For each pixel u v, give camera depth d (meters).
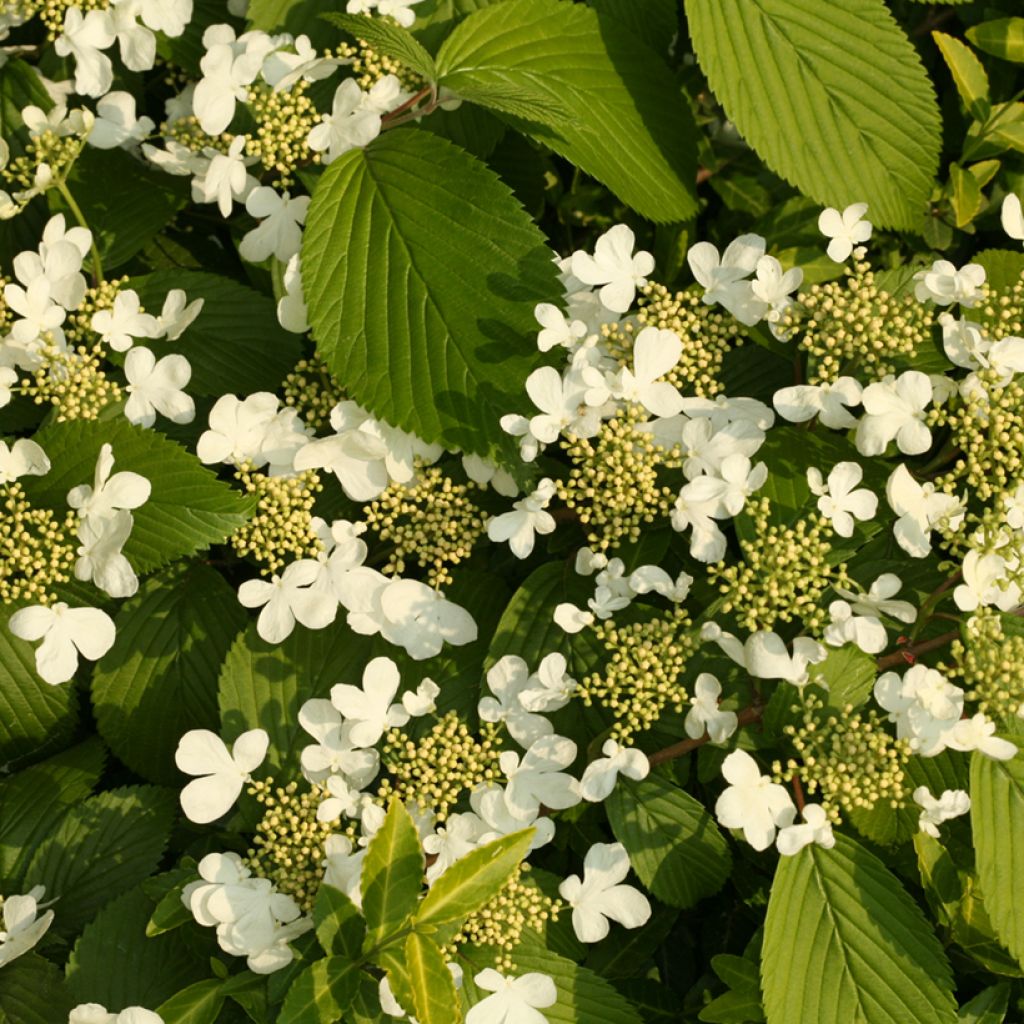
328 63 0.56
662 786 0.54
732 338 0.60
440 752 0.53
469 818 0.53
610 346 0.55
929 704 0.51
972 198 0.60
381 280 0.55
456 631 0.55
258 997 0.51
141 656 0.57
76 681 0.58
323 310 0.55
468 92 0.56
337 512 0.58
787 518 0.54
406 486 0.56
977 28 0.61
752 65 0.58
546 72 0.58
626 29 0.59
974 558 0.52
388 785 0.53
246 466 0.55
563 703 0.54
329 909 0.50
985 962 0.53
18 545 0.55
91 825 0.56
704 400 0.55
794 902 0.52
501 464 0.54
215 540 0.54
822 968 0.52
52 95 0.60
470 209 0.55
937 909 0.54
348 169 0.56
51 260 0.56
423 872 0.50
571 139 0.58
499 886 0.49
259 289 0.60
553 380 0.54
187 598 0.58
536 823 0.53
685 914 0.59
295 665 0.56
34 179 0.57
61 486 0.55
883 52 0.58
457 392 0.54
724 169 0.65
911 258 0.63
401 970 0.49
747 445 0.54
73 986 0.54
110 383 0.55
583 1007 0.53
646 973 0.58
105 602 0.56
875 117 0.58
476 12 0.58
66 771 0.57
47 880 0.56
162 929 0.52
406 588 0.55
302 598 0.55
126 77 0.62
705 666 0.55
